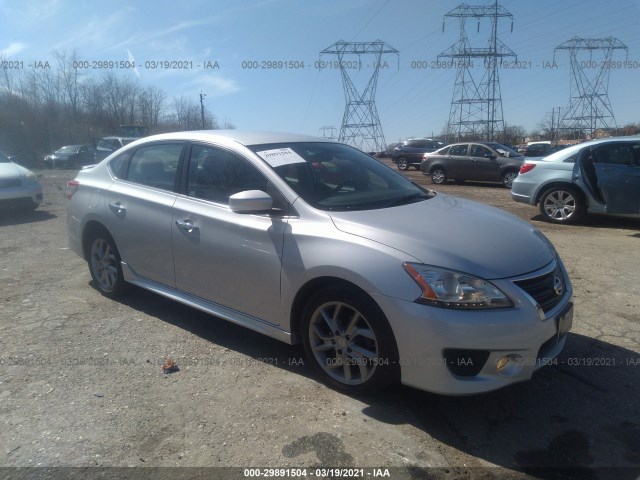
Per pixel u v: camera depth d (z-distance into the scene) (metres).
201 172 4.02
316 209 3.36
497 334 2.73
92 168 5.14
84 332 4.11
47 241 7.45
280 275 3.34
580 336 4.07
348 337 3.11
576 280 5.47
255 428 2.85
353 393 3.16
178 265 4.03
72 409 3.03
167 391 3.23
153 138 4.57
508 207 11.27
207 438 2.76
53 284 5.31
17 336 4.03
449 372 2.78
